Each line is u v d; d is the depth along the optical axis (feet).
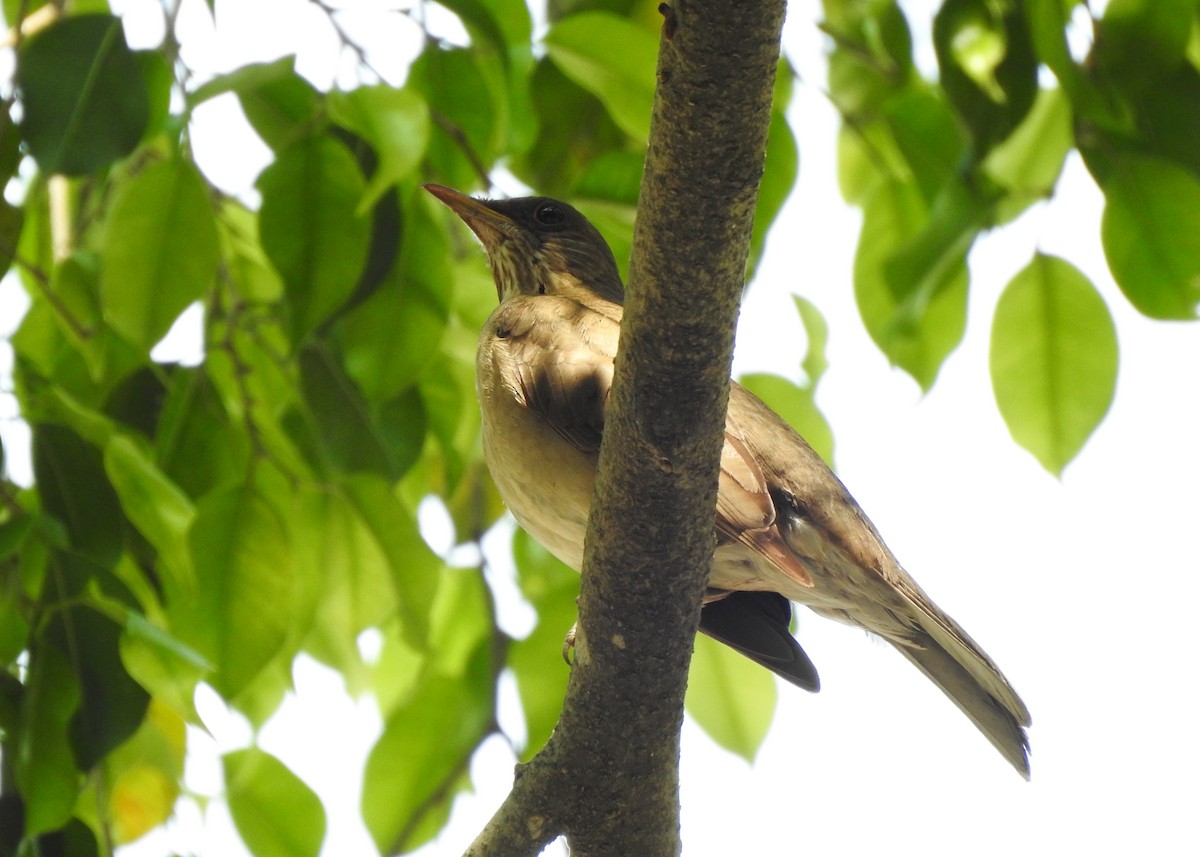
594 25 32.12
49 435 29.40
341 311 30.63
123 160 28.35
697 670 34.83
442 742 34.99
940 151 34.55
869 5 38.58
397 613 35.70
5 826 26.89
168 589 31.65
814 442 35.47
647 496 21.88
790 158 31.96
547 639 34.24
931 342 33.55
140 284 28.12
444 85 34.32
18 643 27.27
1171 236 29.01
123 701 26.94
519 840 24.97
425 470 38.27
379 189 27.25
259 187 28.73
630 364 21.08
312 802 32.81
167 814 33.27
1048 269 30.71
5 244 29.63
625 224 34.32
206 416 32.71
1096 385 30.73
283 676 36.06
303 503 33.35
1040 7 28.78
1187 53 30.89
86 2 34.45
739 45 18.28
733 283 20.30
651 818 24.93
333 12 29.50
